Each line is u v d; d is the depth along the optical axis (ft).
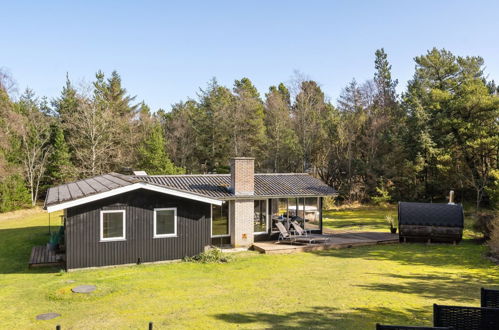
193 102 231.09
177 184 72.59
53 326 32.76
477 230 77.10
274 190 74.28
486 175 125.08
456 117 126.31
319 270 53.83
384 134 156.35
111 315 35.24
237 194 68.85
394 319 33.27
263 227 73.87
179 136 191.42
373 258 62.03
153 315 35.14
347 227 96.12
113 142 160.76
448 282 47.21
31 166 150.20
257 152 176.35
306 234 74.28
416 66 157.89
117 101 188.44
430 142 133.18
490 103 113.60
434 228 73.67
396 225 99.40
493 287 44.73
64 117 161.27
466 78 134.82
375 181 153.38
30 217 123.34
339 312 35.45
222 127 178.60
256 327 31.53
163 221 59.41
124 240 56.70
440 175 132.26
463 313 25.71
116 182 62.49
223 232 70.33
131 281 47.73
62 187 70.33
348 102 179.93
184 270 53.98
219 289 44.29
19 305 38.73
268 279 48.93
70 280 48.19
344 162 167.12
